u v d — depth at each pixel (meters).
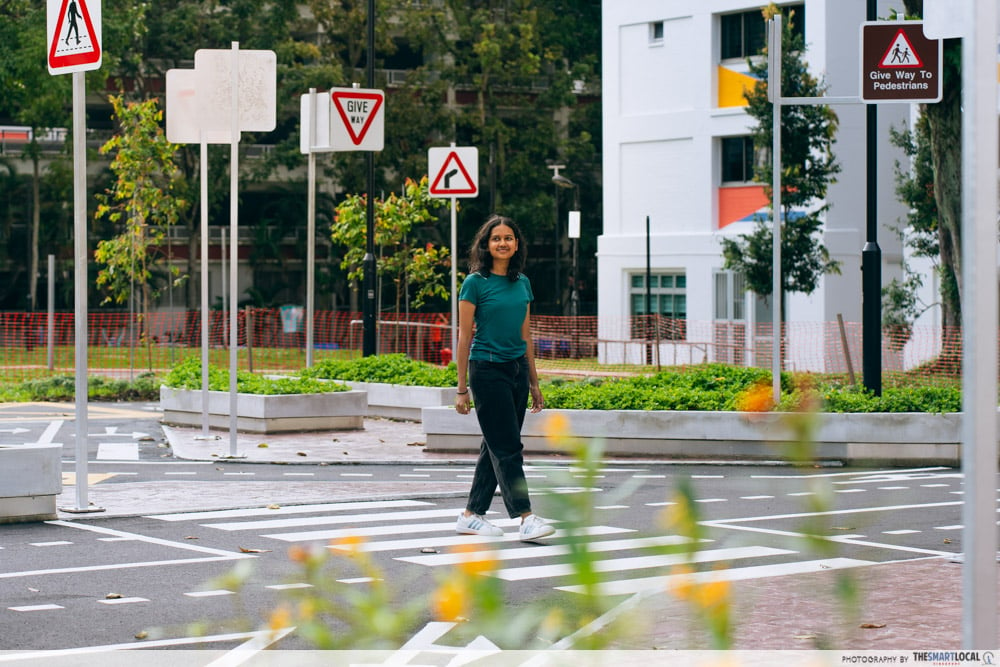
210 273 71.75
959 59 31.34
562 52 73.56
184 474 16.92
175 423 23.59
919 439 18.56
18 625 8.40
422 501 14.32
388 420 24.86
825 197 43.81
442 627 8.04
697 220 49.25
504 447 11.66
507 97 72.31
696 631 7.73
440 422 19.22
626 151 51.44
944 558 10.85
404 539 11.72
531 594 9.18
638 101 51.09
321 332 50.84
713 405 19.09
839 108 45.59
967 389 4.29
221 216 73.31
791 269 40.84
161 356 42.69
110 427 23.42
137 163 36.78
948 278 33.56
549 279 74.38
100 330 49.31
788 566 10.26
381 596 3.53
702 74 48.97
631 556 10.67
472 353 11.70
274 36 68.25
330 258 72.00
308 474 17.02
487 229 11.66
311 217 25.52
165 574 10.09
